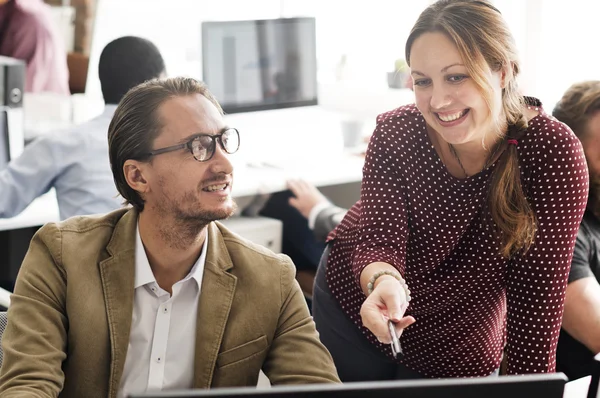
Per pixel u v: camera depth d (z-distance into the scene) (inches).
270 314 63.6
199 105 59.4
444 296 74.5
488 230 69.4
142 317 62.2
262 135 166.6
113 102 117.1
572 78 157.5
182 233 60.6
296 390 37.9
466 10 61.3
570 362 83.8
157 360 62.1
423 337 78.0
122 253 61.7
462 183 68.7
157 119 58.7
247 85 163.8
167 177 58.9
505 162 66.2
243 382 63.2
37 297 60.5
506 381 39.1
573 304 80.5
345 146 165.5
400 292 60.3
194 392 36.8
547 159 65.3
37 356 58.0
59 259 61.5
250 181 140.6
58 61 165.3
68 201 115.3
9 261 147.5
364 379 83.4
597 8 152.2
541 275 68.3
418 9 177.0
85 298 60.6
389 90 171.2
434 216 70.8
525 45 160.1
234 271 63.7
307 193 142.5
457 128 62.7
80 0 163.0
